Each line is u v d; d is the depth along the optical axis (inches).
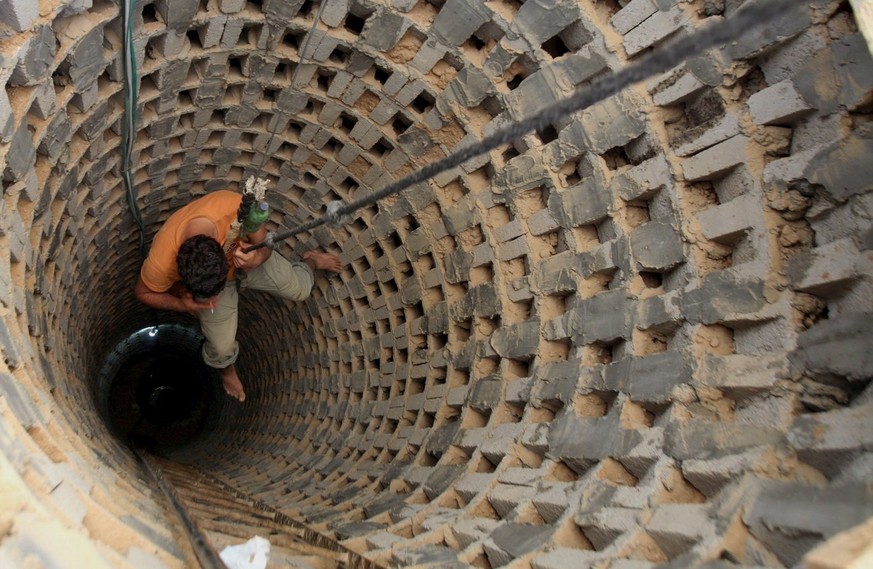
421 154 235.6
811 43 131.1
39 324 198.4
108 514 119.3
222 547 159.9
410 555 181.8
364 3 194.9
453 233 237.5
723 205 152.8
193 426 647.8
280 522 252.5
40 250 197.5
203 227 221.3
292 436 386.3
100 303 348.5
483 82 197.8
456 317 249.8
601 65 169.0
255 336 457.7
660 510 140.6
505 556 162.2
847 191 130.0
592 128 175.9
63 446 143.2
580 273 192.5
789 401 133.2
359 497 270.5
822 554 71.4
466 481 215.2
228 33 205.3
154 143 242.1
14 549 80.5
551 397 197.0
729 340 154.6
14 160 152.3
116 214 272.1
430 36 197.3
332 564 187.5
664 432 154.5
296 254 331.3
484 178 221.8
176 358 638.5
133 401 631.2
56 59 154.8
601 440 171.8
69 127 182.7
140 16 181.8
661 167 164.7
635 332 172.6
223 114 252.1
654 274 176.9
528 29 178.9
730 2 143.1
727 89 147.9
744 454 133.4
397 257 274.2
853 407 119.6
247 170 289.9
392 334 297.6
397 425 288.2
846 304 131.2
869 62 122.6
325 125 251.4
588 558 142.0
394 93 221.5
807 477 120.8
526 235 209.0
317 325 358.3
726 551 118.6
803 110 135.6
